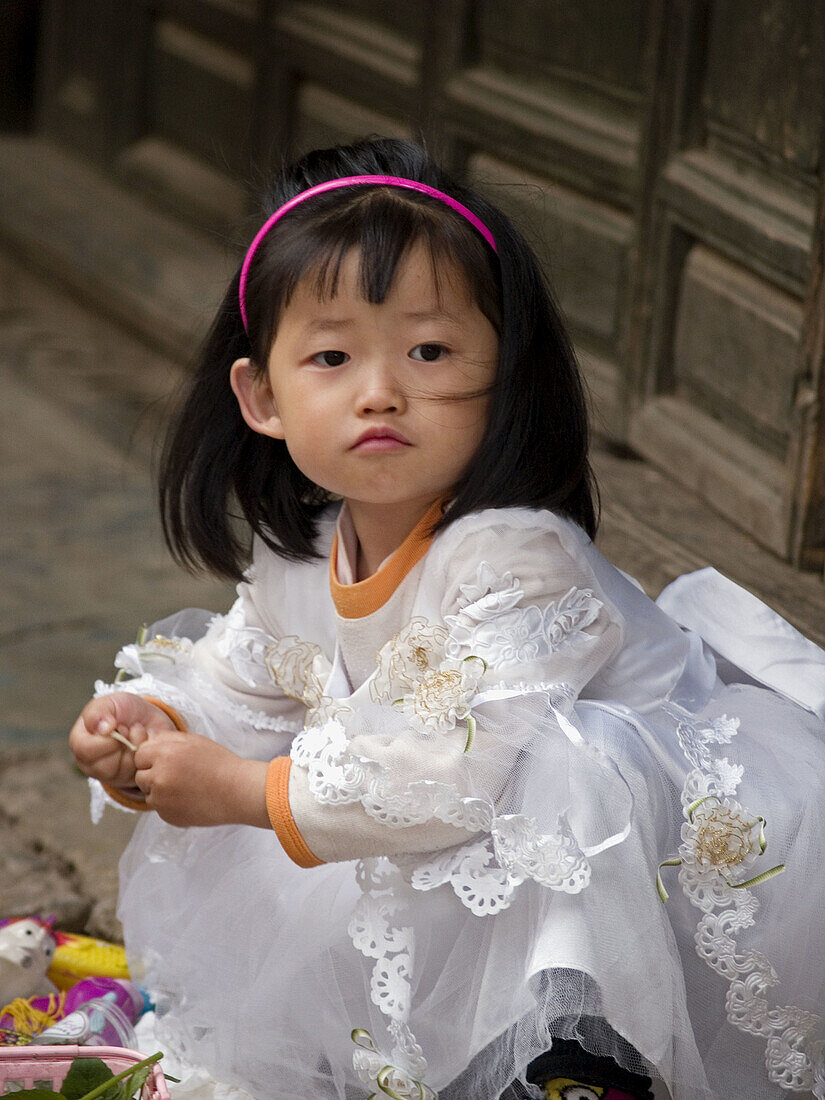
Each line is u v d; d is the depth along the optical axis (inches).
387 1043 121.9
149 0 418.6
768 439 213.3
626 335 246.7
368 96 330.6
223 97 395.2
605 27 251.1
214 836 139.6
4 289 451.5
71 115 466.0
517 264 123.3
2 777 205.9
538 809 117.0
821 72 195.8
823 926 123.3
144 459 346.9
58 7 464.4
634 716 124.6
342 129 342.0
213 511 141.8
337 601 131.9
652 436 239.8
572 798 116.8
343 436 120.4
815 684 140.6
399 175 125.7
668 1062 115.3
